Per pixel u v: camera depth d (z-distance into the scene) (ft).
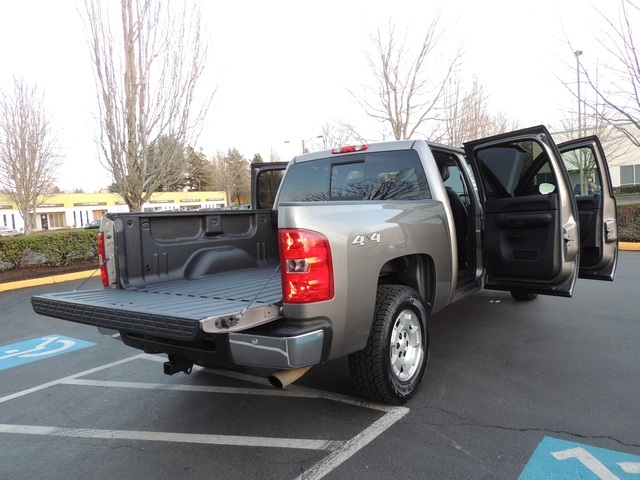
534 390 12.21
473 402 11.65
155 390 13.74
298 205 9.16
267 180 19.75
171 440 10.59
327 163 16.14
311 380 13.73
